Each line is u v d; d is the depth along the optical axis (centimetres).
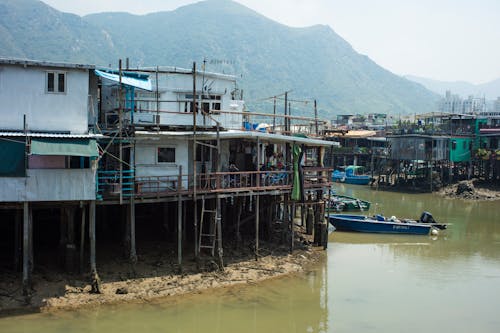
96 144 2319
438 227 4409
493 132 7169
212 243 2894
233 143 3409
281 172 3133
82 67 2458
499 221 4888
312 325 2320
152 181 2656
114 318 2231
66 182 2319
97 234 3195
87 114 2503
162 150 2897
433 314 2489
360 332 2269
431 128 7150
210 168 3162
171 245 3027
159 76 3453
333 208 5209
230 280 2720
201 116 3497
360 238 4050
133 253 2611
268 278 2833
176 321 2262
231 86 3816
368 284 2903
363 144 8769
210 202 3077
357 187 7331
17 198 2252
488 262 3428
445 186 6712
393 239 4044
